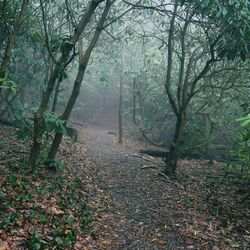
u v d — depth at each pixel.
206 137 15.12
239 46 7.27
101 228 6.07
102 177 9.83
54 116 7.41
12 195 5.77
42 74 16.34
